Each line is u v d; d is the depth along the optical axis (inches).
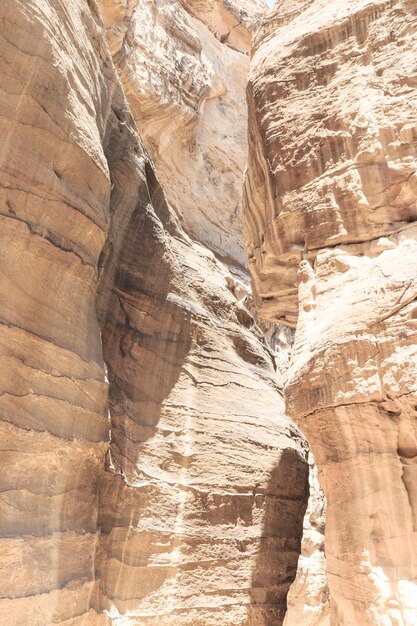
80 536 167.8
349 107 211.5
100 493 187.5
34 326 156.1
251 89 248.5
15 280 151.0
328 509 181.3
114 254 224.8
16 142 153.3
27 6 159.6
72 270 171.2
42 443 152.5
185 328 245.9
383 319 174.7
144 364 225.3
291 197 218.1
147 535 197.9
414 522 164.2
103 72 237.1
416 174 194.5
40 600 145.2
